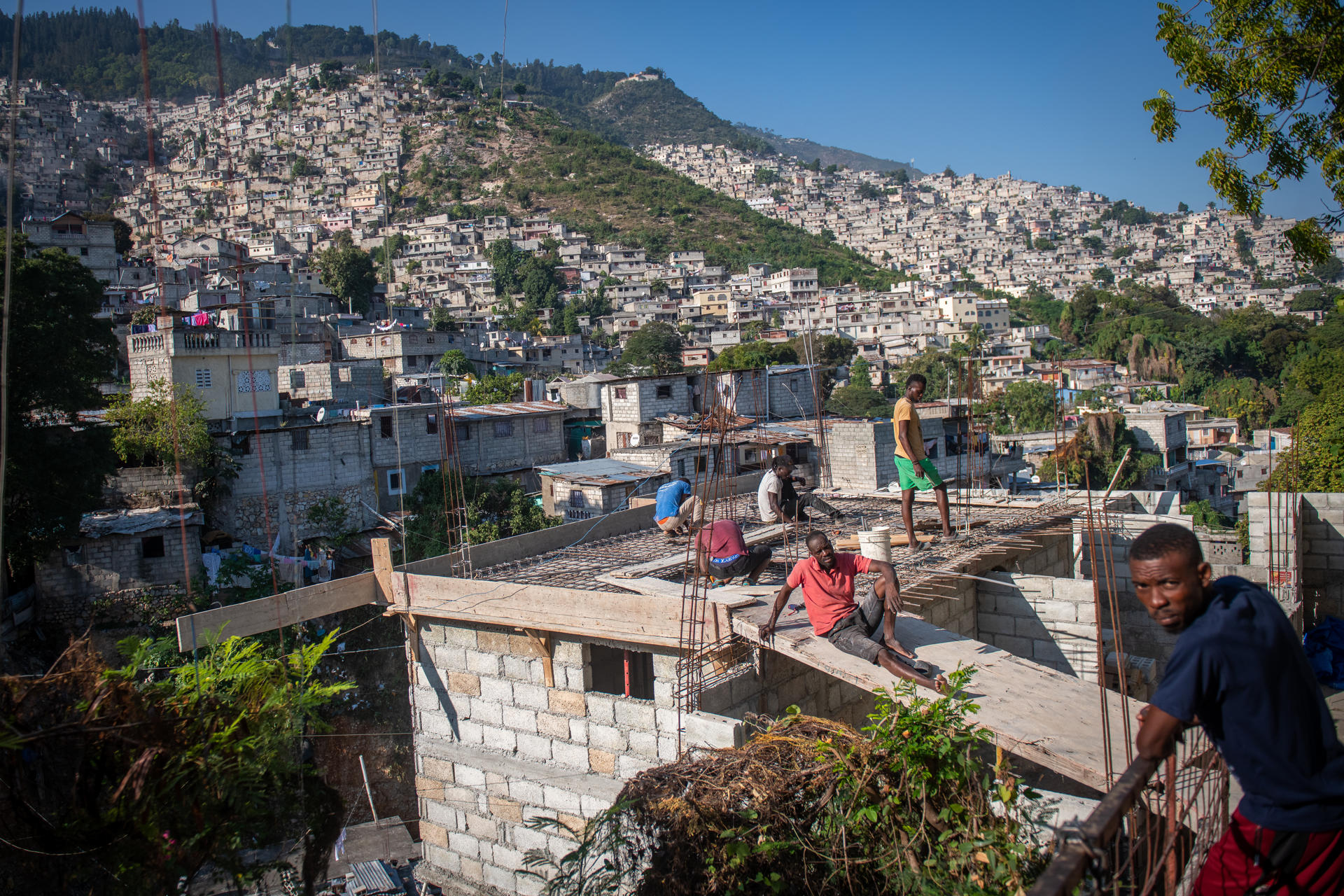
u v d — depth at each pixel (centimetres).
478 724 1121
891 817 514
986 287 17688
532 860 931
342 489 3312
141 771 545
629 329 11325
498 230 15000
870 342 11481
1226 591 320
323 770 1800
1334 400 2800
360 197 16125
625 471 3331
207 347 3453
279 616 731
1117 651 520
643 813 573
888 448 3412
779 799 533
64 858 541
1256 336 10006
